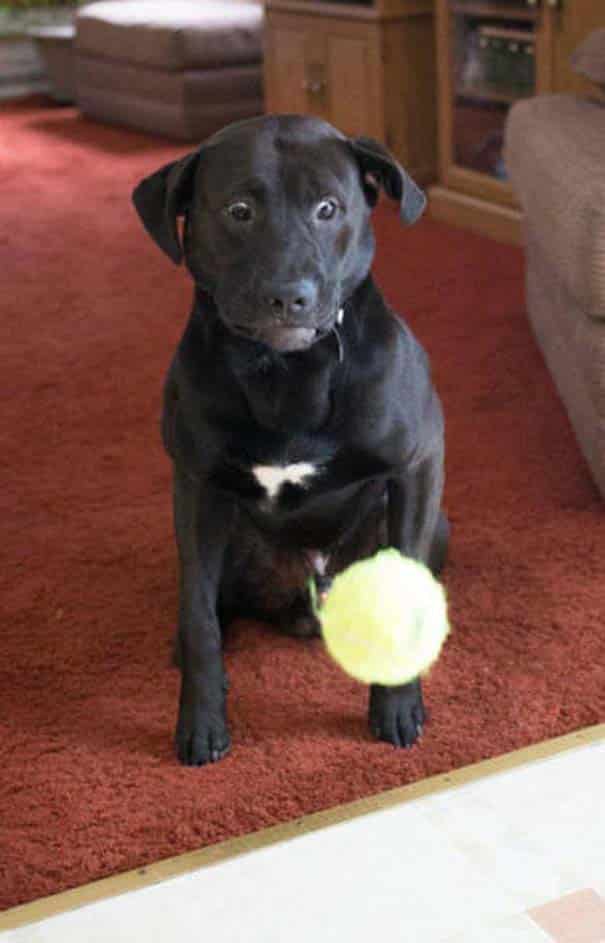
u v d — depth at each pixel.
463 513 2.51
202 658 1.86
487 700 1.93
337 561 2.04
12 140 6.57
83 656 2.11
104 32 6.62
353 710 1.94
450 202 4.70
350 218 1.68
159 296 4.04
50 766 1.84
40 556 2.45
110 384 3.33
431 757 1.81
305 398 1.74
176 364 1.82
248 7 6.67
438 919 1.46
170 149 6.17
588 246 2.27
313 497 1.87
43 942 1.47
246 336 1.68
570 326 2.61
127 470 2.82
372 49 4.91
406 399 1.81
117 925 1.49
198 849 1.64
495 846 1.57
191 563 1.86
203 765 1.82
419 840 1.58
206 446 1.80
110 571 2.38
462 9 4.46
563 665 2.00
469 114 4.60
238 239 1.64
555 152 2.74
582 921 1.44
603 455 2.43
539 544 2.38
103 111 6.91
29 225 4.92
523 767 1.71
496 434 2.89
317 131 1.69
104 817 1.72
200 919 1.49
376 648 1.62
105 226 4.87
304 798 1.73
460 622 2.13
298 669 2.05
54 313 3.92
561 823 1.60
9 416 3.15
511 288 3.87
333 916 1.48
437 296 3.84
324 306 1.64
